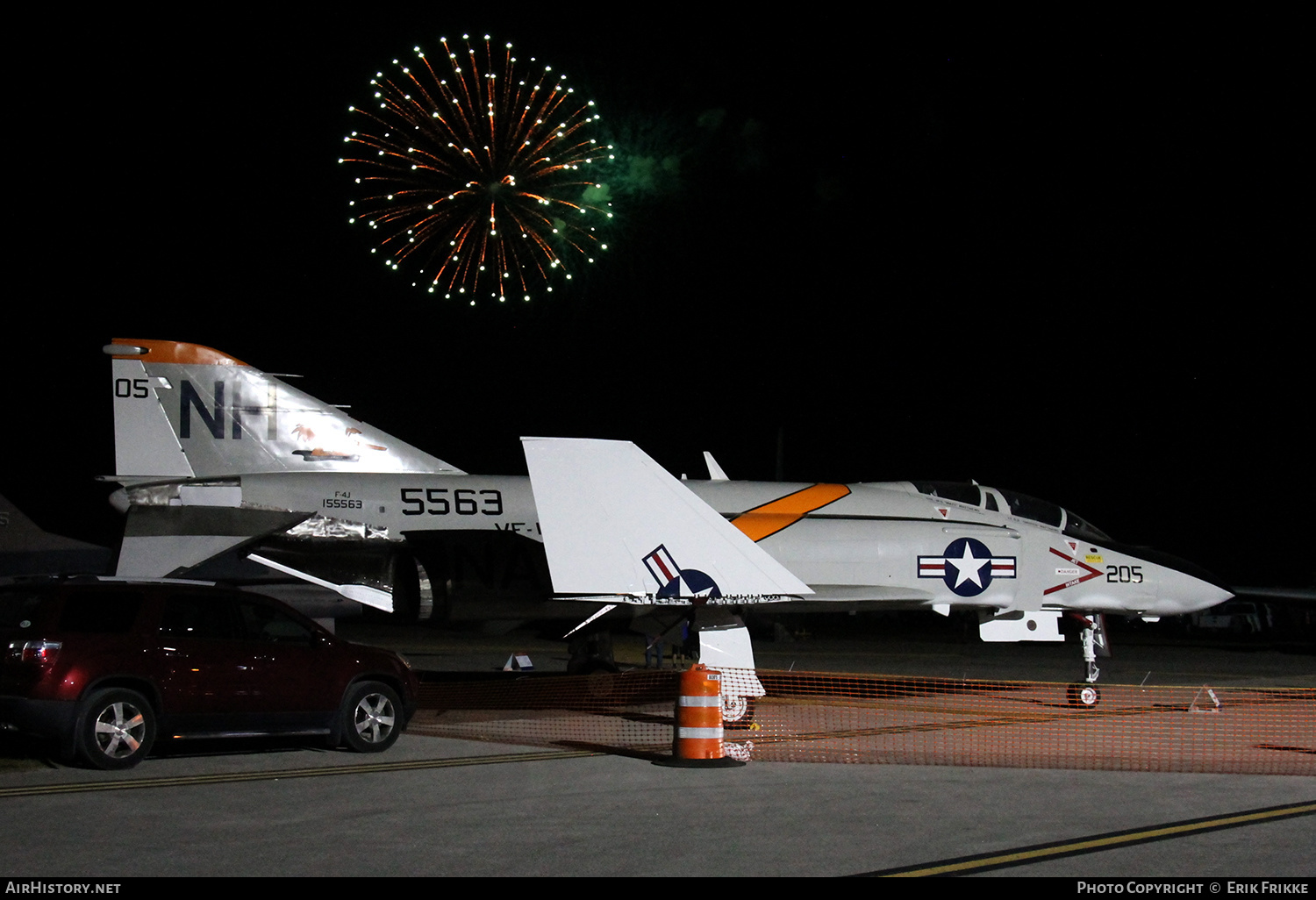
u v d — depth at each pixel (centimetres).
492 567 1553
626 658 2442
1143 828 730
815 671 2073
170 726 966
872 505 1781
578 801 820
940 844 683
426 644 2889
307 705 1023
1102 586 1741
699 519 1239
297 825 731
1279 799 836
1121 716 1389
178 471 1577
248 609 1331
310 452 1691
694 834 708
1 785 877
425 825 735
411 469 1730
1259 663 2377
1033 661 2438
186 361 1659
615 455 1220
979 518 1792
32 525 1659
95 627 955
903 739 1172
